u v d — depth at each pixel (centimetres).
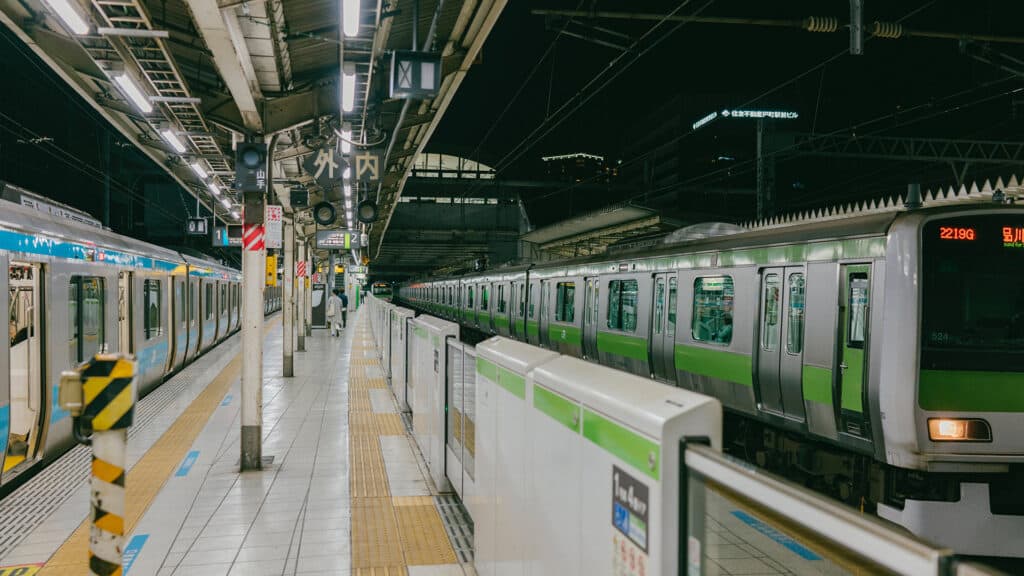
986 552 579
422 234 4791
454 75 855
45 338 746
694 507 199
